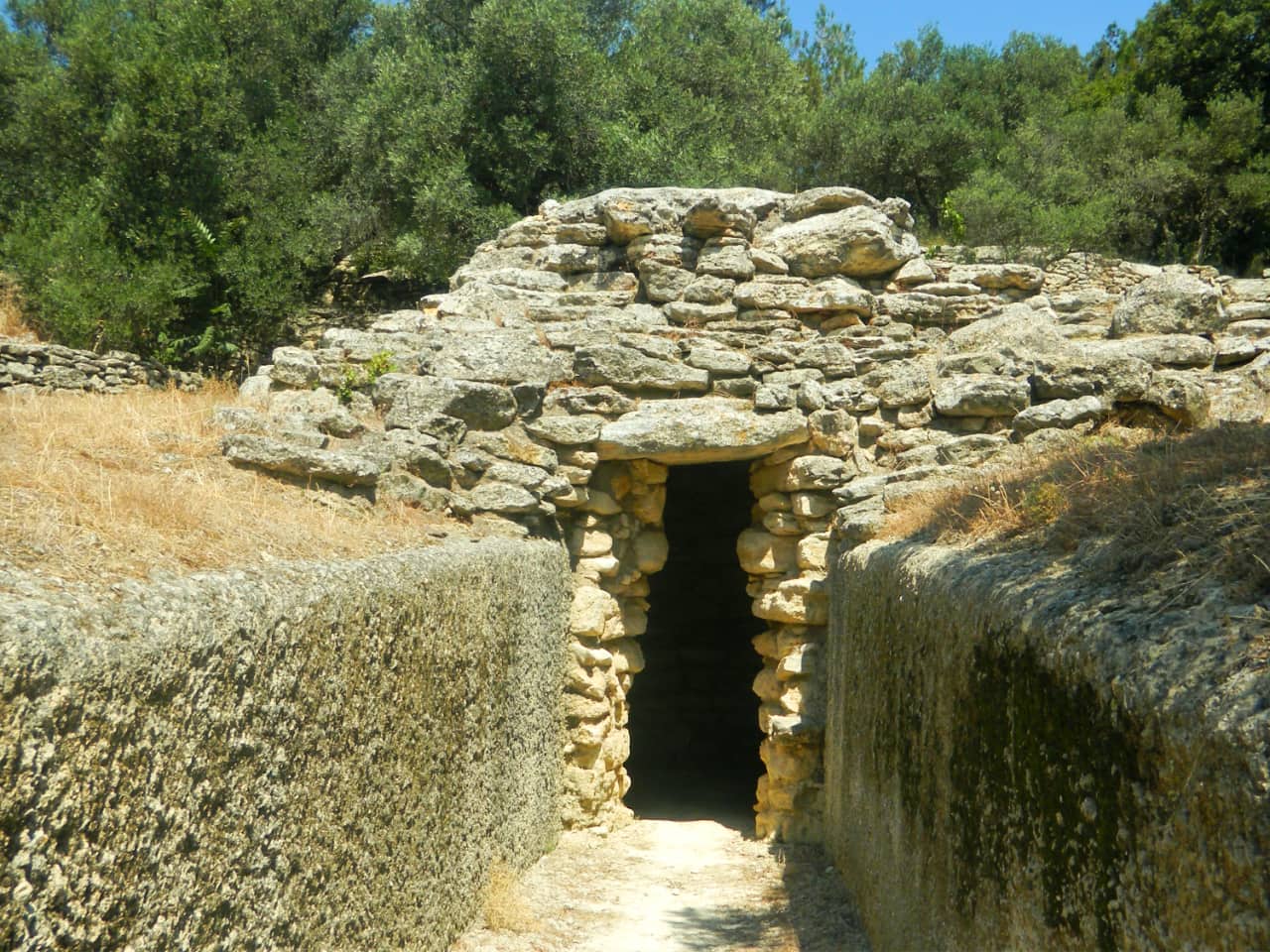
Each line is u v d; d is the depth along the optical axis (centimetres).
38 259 1566
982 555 404
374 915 421
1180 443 407
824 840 837
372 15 2239
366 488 686
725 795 1184
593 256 1011
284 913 335
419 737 479
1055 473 464
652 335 914
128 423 655
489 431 831
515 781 691
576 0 2175
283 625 337
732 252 958
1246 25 2512
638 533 930
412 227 1852
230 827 300
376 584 426
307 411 789
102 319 1541
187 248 1680
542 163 1864
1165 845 208
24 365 1201
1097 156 2369
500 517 798
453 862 545
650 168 1873
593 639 889
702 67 2162
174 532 379
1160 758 212
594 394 868
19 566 278
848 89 2256
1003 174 2089
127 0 2056
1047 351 880
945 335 952
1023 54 2673
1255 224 2439
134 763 250
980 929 336
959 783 366
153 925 258
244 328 1730
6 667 210
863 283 984
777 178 2019
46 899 216
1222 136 2377
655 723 1417
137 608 272
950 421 869
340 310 1872
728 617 1430
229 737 299
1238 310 920
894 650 498
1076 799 254
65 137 1802
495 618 625
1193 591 249
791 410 885
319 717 364
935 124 2127
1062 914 262
